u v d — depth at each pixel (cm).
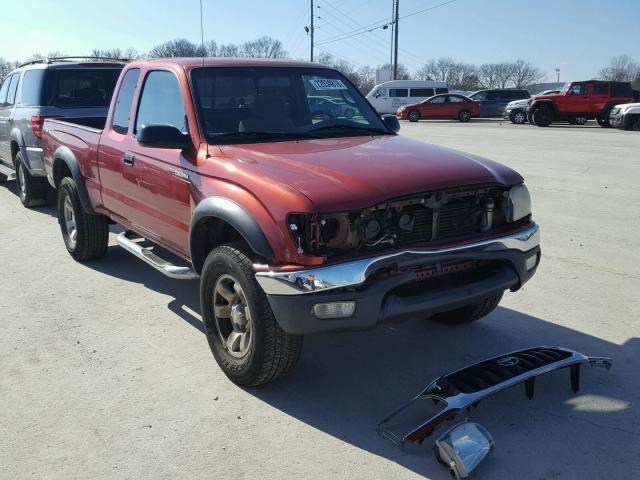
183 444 328
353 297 325
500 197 392
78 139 599
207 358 427
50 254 679
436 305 346
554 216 828
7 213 897
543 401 366
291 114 470
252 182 354
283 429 342
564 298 531
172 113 457
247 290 352
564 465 307
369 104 528
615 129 2498
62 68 872
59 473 305
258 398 375
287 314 330
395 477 301
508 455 315
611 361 397
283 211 330
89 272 615
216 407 364
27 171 895
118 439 333
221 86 452
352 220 334
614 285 560
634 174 1173
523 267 388
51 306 523
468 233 380
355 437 335
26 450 324
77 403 369
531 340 452
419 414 355
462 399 321
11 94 989
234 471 306
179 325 482
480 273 382
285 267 329
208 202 377
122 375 402
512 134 2212
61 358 426
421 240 362
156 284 579
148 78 496
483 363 367
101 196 563
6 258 665
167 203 445
